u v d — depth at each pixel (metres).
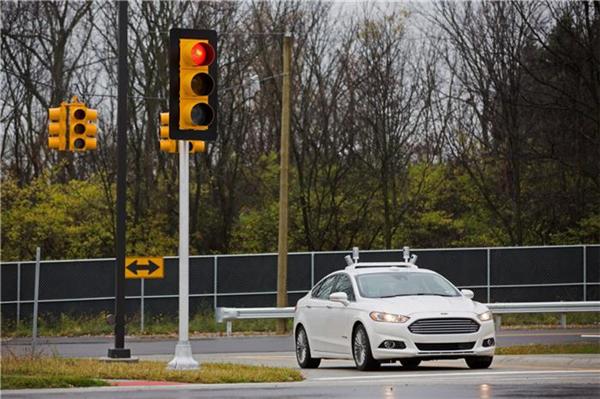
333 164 130.00
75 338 90.75
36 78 127.19
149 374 43.72
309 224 129.75
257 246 129.38
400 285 51.91
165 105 124.44
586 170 121.19
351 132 130.12
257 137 132.75
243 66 128.00
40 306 99.44
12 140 131.50
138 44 125.00
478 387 40.25
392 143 129.00
